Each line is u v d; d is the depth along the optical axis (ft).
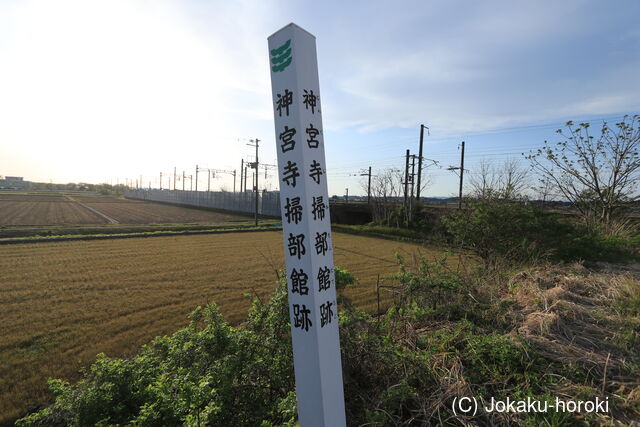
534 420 8.49
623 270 23.75
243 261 45.27
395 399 9.47
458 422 8.98
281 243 63.87
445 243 35.91
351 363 11.12
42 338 19.85
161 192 256.73
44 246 54.13
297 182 7.21
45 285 31.53
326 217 7.61
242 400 10.36
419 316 15.65
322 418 6.95
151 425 8.58
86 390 9.39
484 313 15.38
